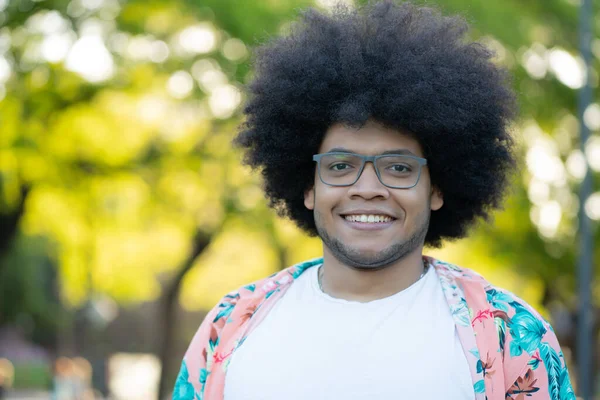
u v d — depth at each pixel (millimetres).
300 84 3467
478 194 3641
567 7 13383
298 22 3820
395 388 3012
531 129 13109
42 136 12211
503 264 14242
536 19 13242
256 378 3164
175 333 16766
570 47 13336
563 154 13578
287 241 15852
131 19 12180
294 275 3465
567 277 14125
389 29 3512
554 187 13445
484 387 3033
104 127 13406
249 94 3826
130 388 25922
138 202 14992
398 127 3266
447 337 3107
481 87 3518
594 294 13977
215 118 12836
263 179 3918
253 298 3424
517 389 3092
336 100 3385
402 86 3322
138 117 13688
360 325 3148
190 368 3471
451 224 3785
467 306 3191
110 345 32469
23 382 27672
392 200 3213
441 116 3289
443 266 3377
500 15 12414
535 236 13781
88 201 13836
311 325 3209
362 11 3748
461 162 3537
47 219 15289
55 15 11852
